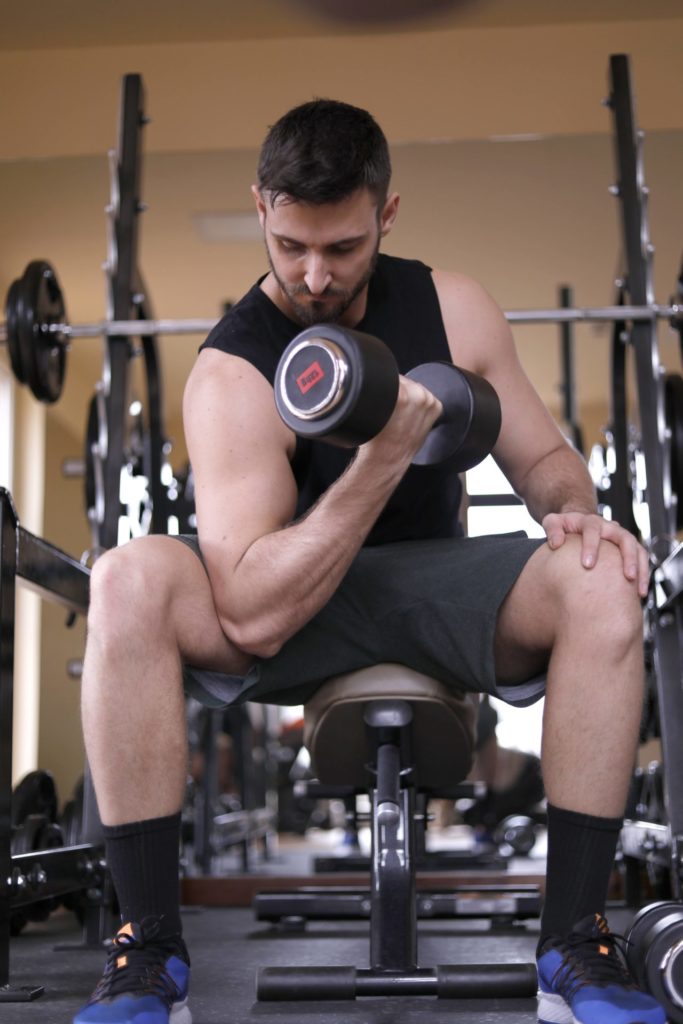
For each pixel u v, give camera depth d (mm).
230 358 1292
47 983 1488
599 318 2258
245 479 1229
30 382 2367
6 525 1441
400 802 1281
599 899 1107
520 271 3730
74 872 1744
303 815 6090
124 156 2479
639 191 2330
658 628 1729
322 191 1137
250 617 1167
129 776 1086
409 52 3553
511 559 1204
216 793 3629
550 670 1147
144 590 1115
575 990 1049
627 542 1147
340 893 2377
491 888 2447
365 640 1271
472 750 1406
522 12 3473
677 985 1114
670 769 1688
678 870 1626
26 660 3945
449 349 1401
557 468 1403
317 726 1331
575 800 1106
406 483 1350
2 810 1387
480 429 1196
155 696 1104
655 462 2154
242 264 3922
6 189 3678
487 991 1216
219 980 1504
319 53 3559
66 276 3773
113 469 2314
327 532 1141
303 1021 1141
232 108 3590
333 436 1040
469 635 1222
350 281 1207
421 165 3633
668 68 3455
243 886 2887
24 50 3598
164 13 3396
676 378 2381
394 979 1220
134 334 2336
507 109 3551
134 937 1065
